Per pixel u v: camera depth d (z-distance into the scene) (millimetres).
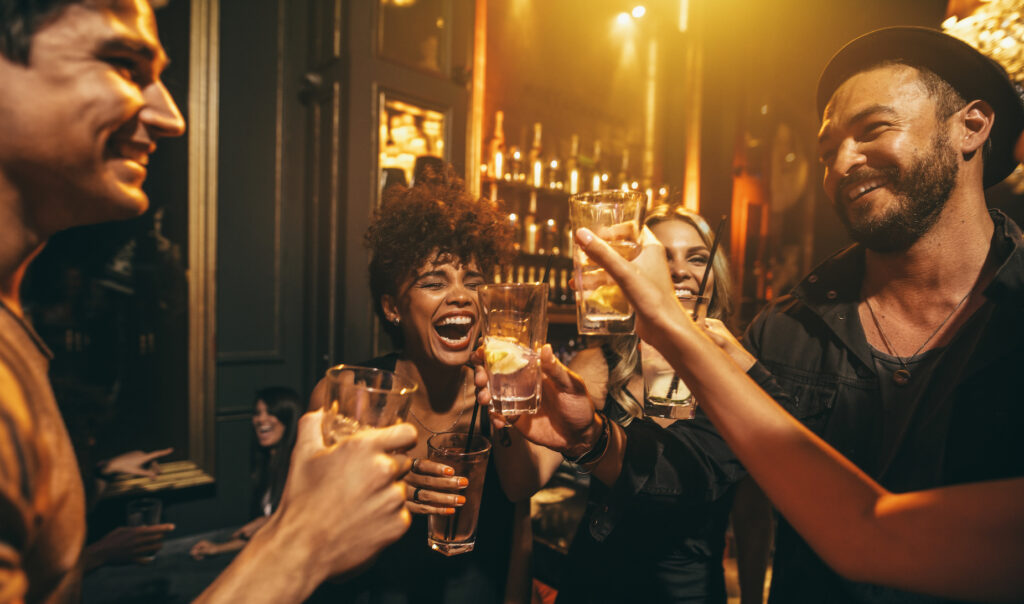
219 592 481
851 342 1101
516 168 3676
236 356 3254
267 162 3365
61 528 470
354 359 3074
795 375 1195
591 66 4191
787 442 560
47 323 2549
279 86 3379
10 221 479
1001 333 854
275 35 3367
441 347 1306
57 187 483
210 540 2869
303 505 529
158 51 528
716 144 4379
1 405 396
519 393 851
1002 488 470
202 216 2975
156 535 1656
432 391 1379
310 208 3398
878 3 3684
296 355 3508
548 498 2391
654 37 4434
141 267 2807
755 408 579
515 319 848
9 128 446
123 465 2635
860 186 979
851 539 516
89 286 2664
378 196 3100
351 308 3059
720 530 1340
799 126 4156
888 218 959
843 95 1013
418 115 3264
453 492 937
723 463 1083
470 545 987
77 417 2457
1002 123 962
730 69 4340
